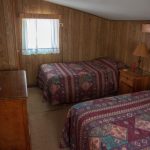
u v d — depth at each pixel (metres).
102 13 4.00
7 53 2.57
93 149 1.57
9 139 2.01
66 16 4.35
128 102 2.21
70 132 2.20
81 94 3.57
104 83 3.71
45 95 3.51
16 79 2.32
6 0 2.35
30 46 4.19
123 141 1.52
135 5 2.37
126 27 4.04
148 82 3.15
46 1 4.09
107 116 1.89
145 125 1.76
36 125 2.84
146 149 1.44
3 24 2.42
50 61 4.50
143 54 3.14
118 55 4.48
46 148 2.33
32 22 4.05
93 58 4.93
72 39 4.56
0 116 1.89
